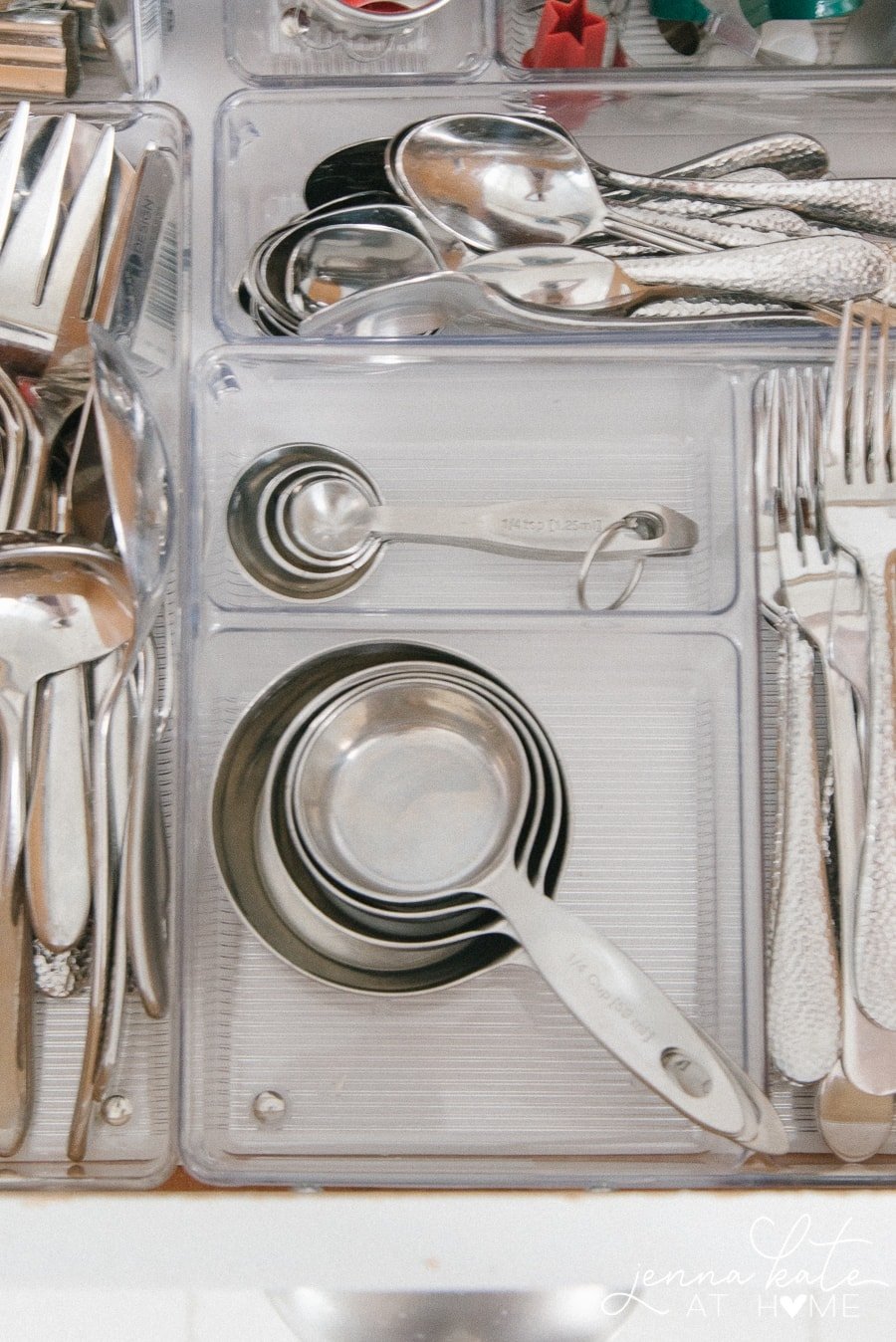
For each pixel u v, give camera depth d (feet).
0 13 1.87
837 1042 1.62
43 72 1.93
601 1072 1.74
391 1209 1.59
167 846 1.69
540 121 1.95
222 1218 1.58
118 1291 2.21
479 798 1.77
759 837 1.75
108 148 1.88
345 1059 1.74
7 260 1.84
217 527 1.87
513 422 1.97
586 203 1.98
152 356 1.89
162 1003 1.64
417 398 1.95
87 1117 1.61
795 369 1.90
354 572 1.88
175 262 1.91
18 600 1.69
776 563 1.81
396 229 1.98
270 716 1.74
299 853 1.63
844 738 1.72
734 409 1.90
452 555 1.91
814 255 1.91
